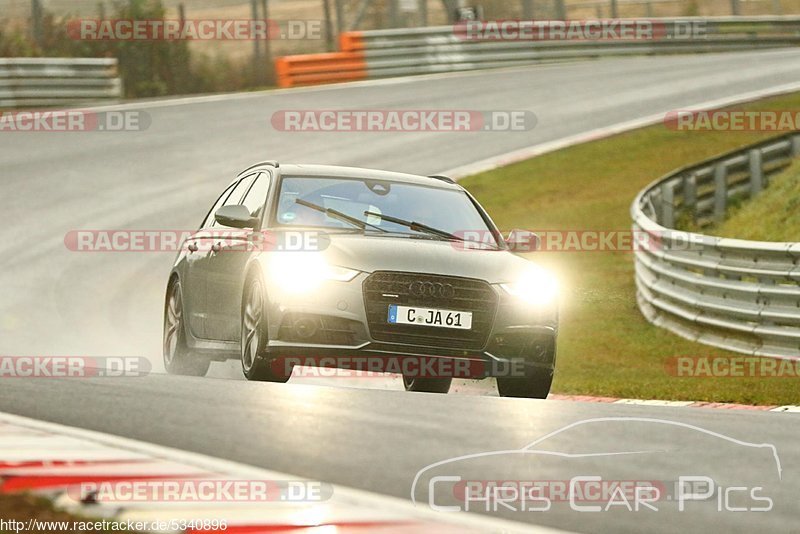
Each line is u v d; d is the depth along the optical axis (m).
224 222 29.03
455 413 20.33
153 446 16.06
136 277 58.34
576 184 82.50
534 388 28.39
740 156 74.00
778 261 44.38
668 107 101.94
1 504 12.16
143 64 111.44
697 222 71.19
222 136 90.50
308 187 30.31
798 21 136.88
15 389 22.86
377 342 26.61
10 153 82.56
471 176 83.62
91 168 79.56
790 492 14.46
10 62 96.69
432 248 28.17
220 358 31.50
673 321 51.53
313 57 113.25
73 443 16.08
